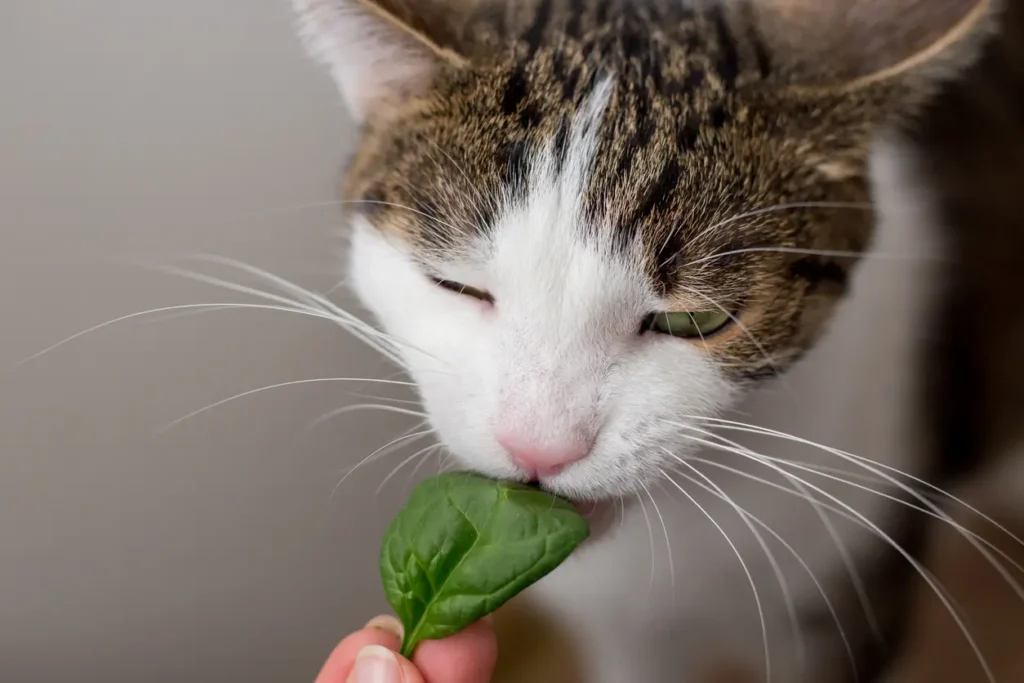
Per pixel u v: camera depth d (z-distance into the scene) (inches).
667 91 9.8
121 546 12.3
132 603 12.5
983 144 11.5
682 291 9.9
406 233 10.4
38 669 12.5
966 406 11.8
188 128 11.3
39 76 11.0
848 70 10.0
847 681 12.4
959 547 12.0
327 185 11.6
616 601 12.2
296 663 12.8
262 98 11.3
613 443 9.9
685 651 12.5
